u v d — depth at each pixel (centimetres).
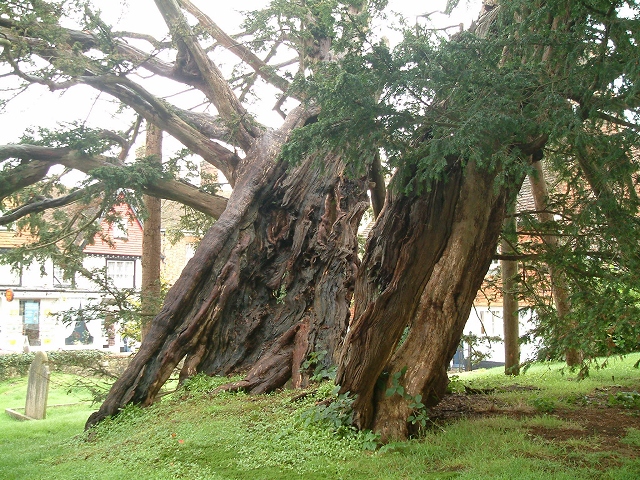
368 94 596
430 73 577
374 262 818
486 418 821
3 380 2402
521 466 596
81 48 1440
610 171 592
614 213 682
